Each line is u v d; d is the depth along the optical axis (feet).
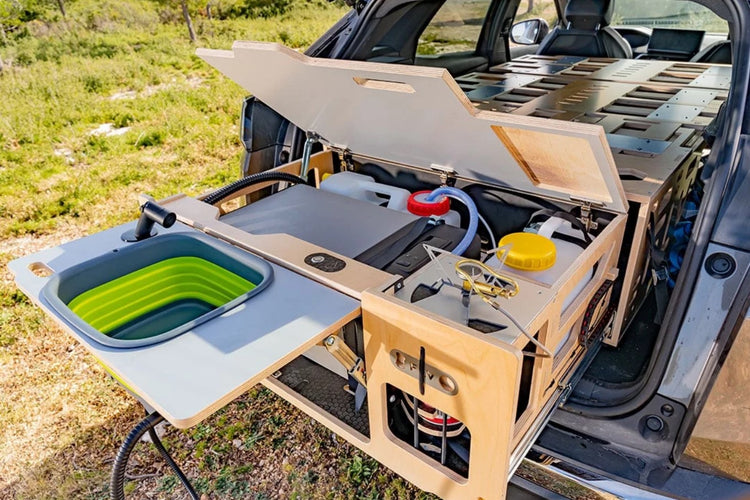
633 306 4.77
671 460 3.49
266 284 3.32
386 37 6.49
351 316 3.09
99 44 30.60
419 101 3.66
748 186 3.11
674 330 3.35
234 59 4.37
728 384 3.12
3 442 5.70
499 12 8.80
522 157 3.82
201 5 36.83
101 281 3.63
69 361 6.98
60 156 15.37
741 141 3.15
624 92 6.86
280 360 2.70
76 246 3.86
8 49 26.81
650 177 4.18
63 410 6.13
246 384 2.55
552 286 3.14
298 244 3.78
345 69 3.67
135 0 38.27
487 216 5.03
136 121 18.76
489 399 2.78
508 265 3.70
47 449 5.61
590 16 9.36
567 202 4.27
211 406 2.42
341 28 5.88
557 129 3.09
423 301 3.09
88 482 5.23
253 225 4.30
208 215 4.29
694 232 3.31
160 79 24.81
